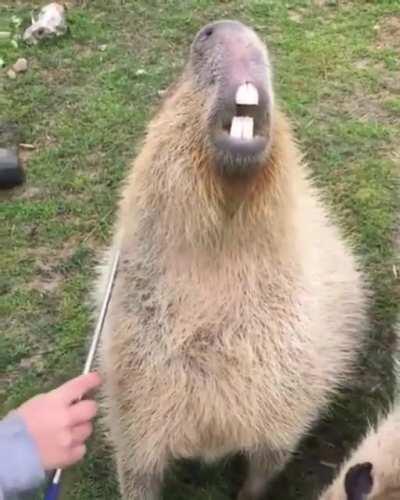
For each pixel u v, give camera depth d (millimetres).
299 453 1258
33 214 1612
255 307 988
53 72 1947
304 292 1028
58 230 1584
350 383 1312
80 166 1715
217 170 908
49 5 2092
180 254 965
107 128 1793
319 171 1686
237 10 2119
